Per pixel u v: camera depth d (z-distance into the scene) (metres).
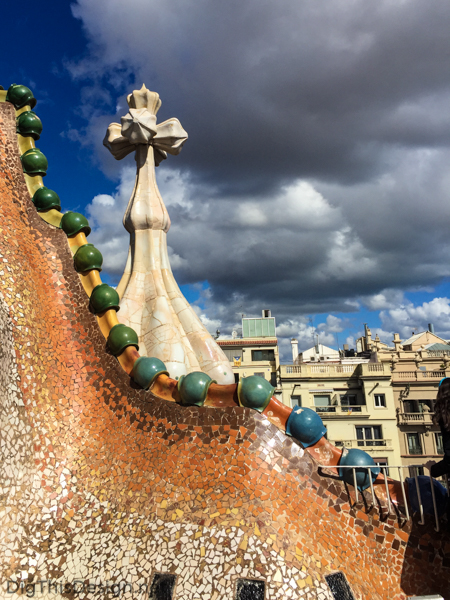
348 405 42.06
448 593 6.90
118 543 7.19
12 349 8.10
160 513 7.25
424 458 40.22
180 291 12.07
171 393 8.22
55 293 9.34
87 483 7.95
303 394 43.06
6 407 7.75
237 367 47.81
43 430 8.16
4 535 7.17
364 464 7.53
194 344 11.32
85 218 10.09
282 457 7.56
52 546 7.35
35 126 10.41
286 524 6.97
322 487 7.48
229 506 7.06
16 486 7.54
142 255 12.04
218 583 6.41
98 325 9.16
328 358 56.00
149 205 12.25
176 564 6.69
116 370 8.74
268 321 51.34
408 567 7.11
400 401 41.91
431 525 7.30
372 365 42.31
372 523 7.37
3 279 8.48
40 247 9.62
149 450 7.89
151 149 12.77
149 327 11.16
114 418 8.41
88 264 9.49
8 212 9.39
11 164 10.05
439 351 45.53
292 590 6.32
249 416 7.74
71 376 8.78
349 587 6.65
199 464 7.50
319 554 6.82
